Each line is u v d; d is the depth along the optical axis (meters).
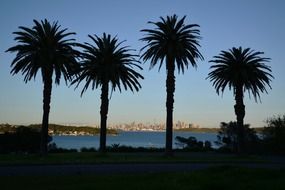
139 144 144.62
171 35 57.94
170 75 57.97
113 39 58.81
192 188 20.12
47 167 34.50
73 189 19.62
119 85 57.91
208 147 85.56
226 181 21.95
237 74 62.19
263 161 49.62
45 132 53.06
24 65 52.34
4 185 20.88
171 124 57.38
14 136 77.94
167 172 28.42
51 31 53.16
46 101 52.94
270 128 77.06
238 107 63.44
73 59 53.97
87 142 160.12
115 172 29.70
